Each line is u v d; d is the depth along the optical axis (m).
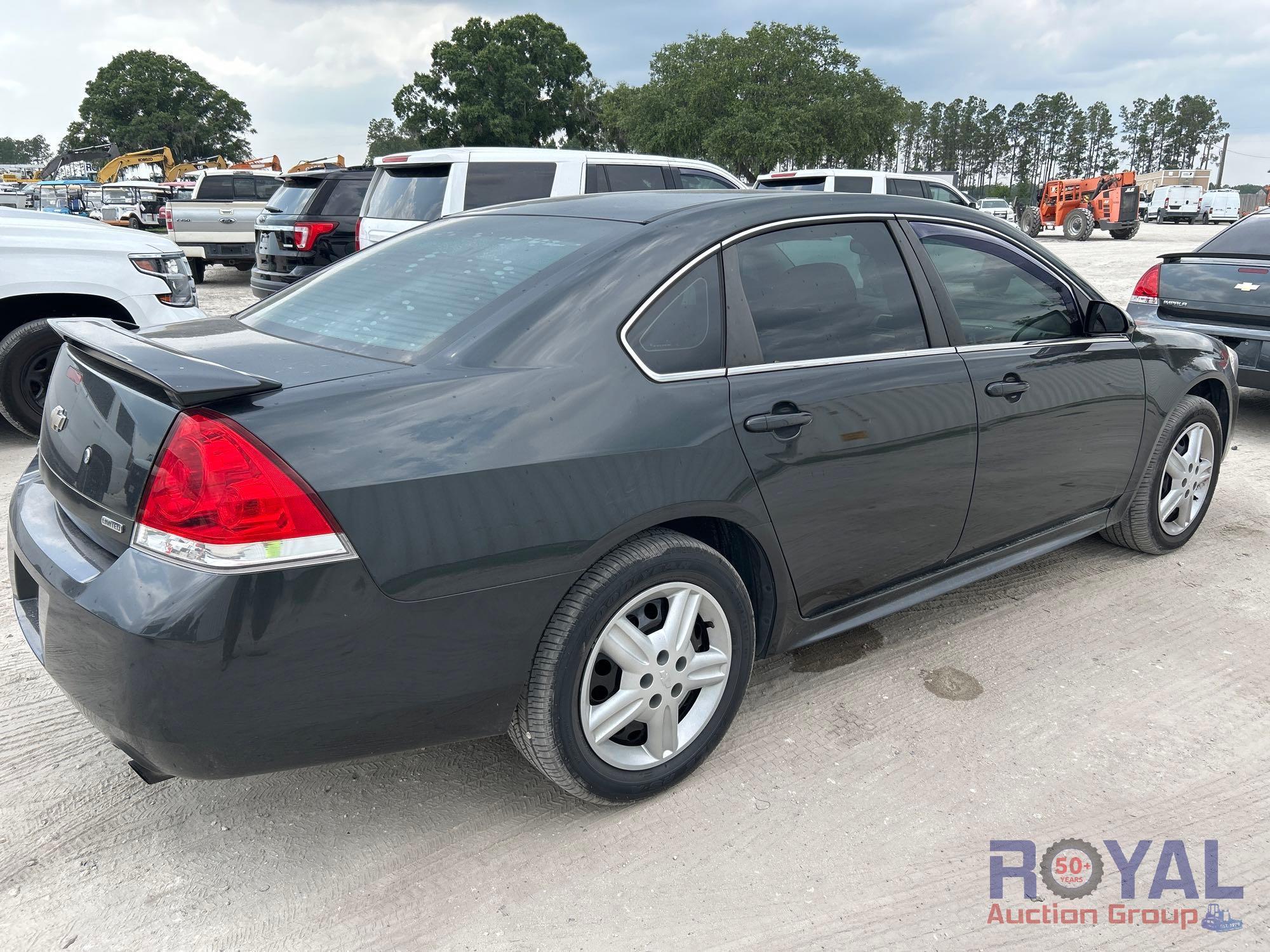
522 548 2.07
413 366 2.15
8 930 2.04
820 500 2.63
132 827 2.40
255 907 2.13
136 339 2.16
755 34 41.59
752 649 2.61
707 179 9.55
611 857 2.30
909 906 2.14
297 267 10.79
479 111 53.84
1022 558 3.49
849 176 12.98
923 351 2.93
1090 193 38.59
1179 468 4.10
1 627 3.45
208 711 1.85
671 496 2.28
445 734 2.16
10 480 5.13
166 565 1.83
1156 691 3.09
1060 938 2.06
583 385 2.21
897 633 3.51
